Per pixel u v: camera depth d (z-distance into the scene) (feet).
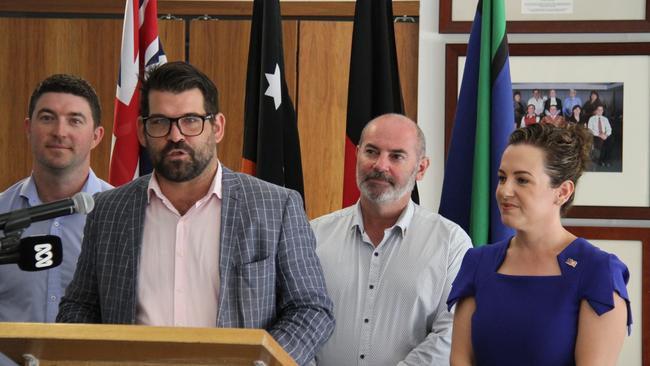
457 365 7.85
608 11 13.43
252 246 7.69
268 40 12.19
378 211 9.70
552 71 13.53
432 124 13.80
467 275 8.01
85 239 8.04
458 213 11.60
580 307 7.40
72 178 9.93
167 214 7.87
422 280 9.48
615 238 13.43
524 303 7.53
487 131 11.35
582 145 7.68
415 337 9.44
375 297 9.55
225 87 14.73
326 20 14.62
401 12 14.37
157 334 4.87
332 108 14.56
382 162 9.59
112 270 7.77
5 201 10.05
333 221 10.07
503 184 7.65
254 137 12.42
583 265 7.46
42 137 9.68
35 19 14.80
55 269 9.62
